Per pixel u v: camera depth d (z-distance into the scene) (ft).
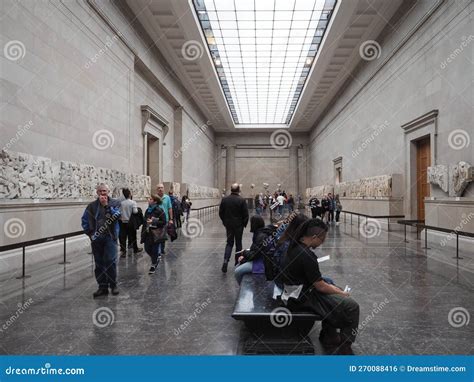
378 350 12.80
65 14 32.40
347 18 51.88
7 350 12.87
